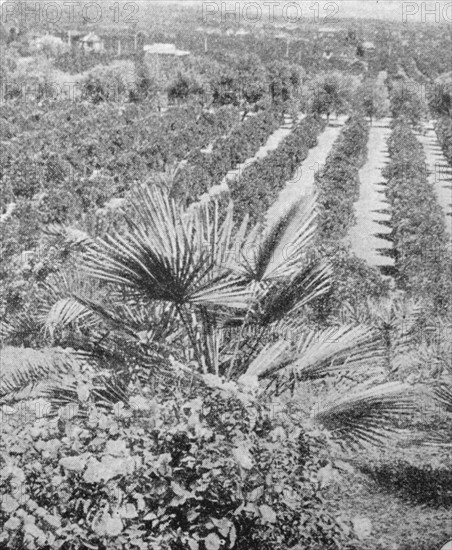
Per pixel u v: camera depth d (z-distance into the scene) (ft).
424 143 260.42
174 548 20.72
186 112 300.81
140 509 19.53
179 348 26.78
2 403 27.17
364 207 160.86
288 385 24.82
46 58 452.76
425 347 42.45
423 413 33.06
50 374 26.94
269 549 20.75
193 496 19.75
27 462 19.95
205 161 180.14
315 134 250.16
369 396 22.97
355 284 63.82
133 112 305.73
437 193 168.35
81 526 19.39
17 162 165.58
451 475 28.73
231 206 26.32
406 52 571.69
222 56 505.25
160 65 398.62
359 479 28.76
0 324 34.73
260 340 27.09
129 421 21.33
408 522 25.88
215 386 21.53
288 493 20.39
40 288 60.08
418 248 102.17
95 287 30.12
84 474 18.79
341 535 20.56
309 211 26.63
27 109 295.28
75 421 22.18
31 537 18.16
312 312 41.60
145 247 23.82
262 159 179.01
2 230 97.09
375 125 302.45
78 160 184.85
